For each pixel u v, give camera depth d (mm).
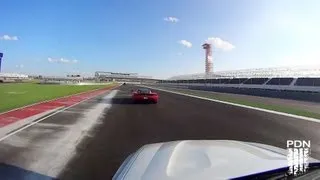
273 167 2875
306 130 14578
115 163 8469
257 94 52719
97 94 47844
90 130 13906
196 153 3338
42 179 7098
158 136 12734
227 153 3340
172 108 25672
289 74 56781
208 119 18453
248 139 12312
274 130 14547
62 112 20875
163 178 2723
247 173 2715
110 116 19469
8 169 7758
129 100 35031
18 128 13930
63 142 11164
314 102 34938
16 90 41562
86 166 8164
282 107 26703
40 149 9977
